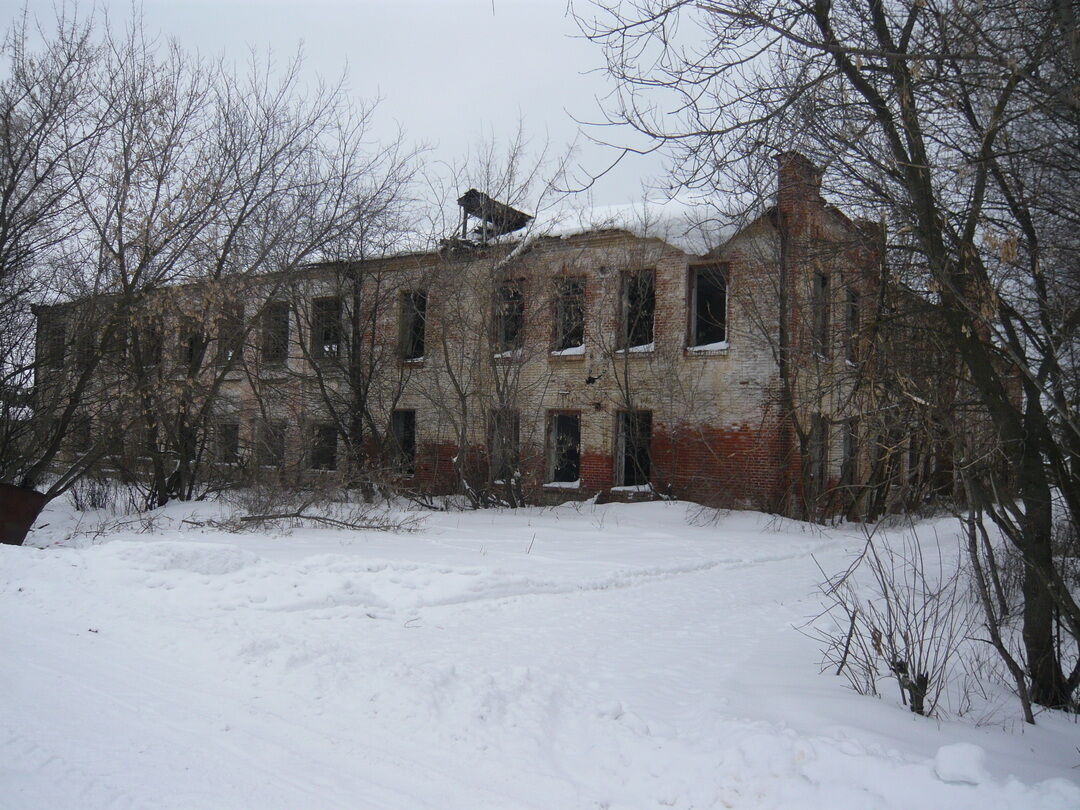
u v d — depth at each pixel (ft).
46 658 23.54
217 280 59.72
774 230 61.11
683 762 16.93
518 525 60.49
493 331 72.49
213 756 16.89
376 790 15.65
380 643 26.58
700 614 34.58
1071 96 18.84
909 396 22.04
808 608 36.24
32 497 46.50
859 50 21.08
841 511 65.57
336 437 77.87
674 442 73.77
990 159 22.07
